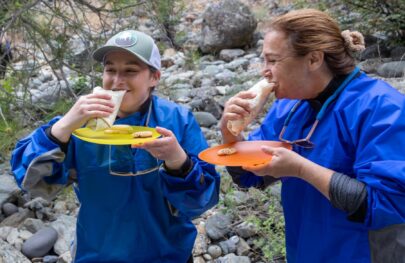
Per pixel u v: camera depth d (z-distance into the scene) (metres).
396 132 1.73
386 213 1.71
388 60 7.36
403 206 1.71
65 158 2.19
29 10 5.36
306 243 1.97
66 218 4.25
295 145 1.98
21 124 4.98
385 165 1.70
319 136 1.90
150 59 2.21
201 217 4.17
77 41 6.46
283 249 3.67
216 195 2.27
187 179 2.12
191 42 10.29
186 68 8.78
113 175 2.22
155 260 2.30
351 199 1.73
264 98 1.96
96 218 2.26
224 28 9.76
